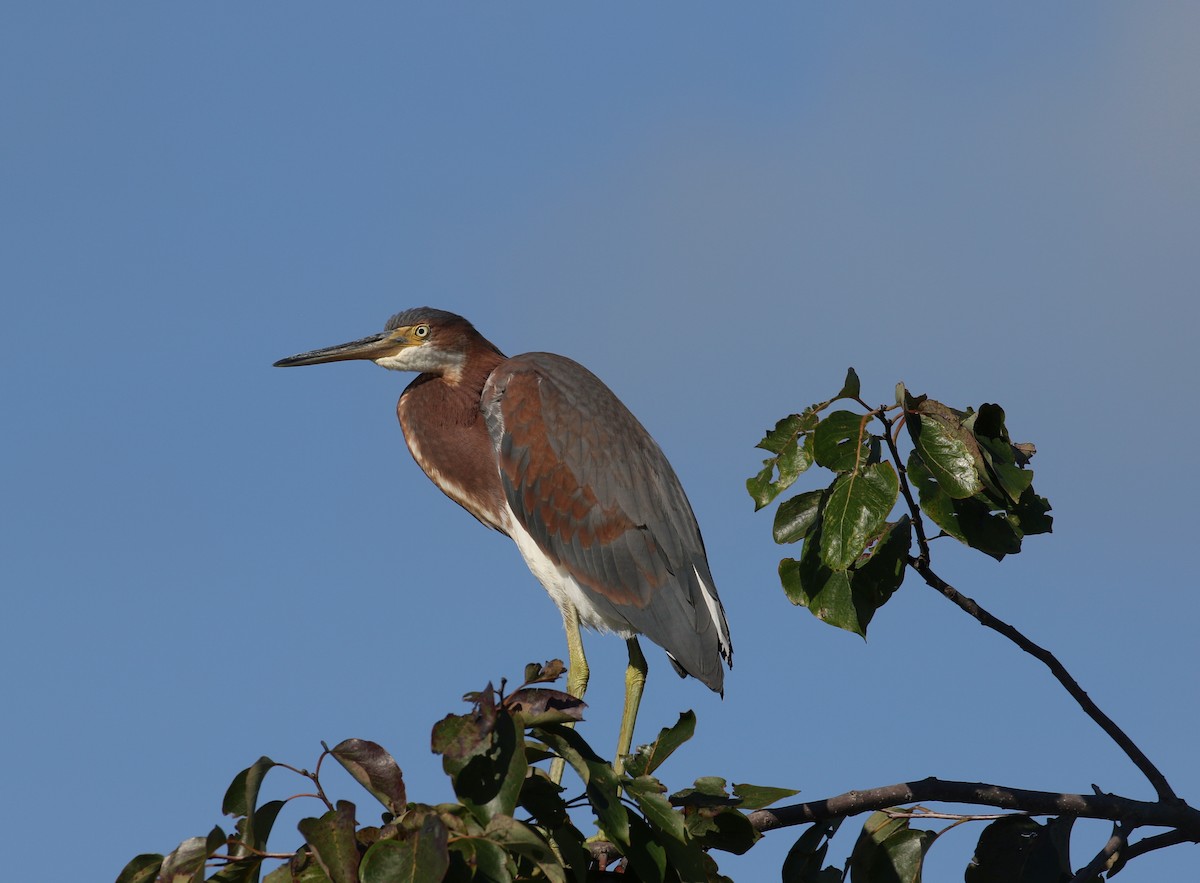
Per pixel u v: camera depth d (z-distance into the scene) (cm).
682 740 690
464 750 562
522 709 605
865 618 799
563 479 1151
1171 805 773
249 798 558
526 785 619
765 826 764
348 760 581
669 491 1165
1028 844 766
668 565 1123
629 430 1177
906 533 802
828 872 767
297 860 562
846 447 762
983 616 817
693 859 627
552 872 562
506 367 1233
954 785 775
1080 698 815
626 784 630
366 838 570
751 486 789
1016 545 808
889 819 784
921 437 772
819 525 799
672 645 1102
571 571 1146
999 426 799
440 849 533
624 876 658
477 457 1237
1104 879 764
